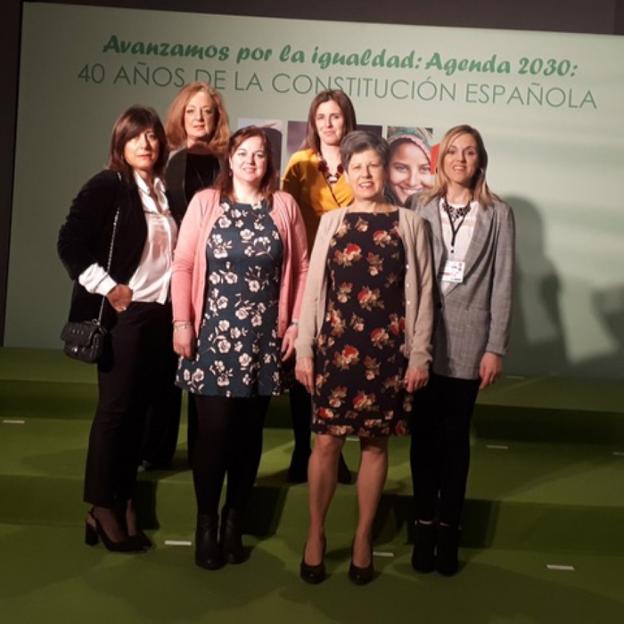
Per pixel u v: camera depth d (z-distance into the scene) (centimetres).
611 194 481
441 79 478
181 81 480
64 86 479
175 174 317
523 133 480
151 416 322
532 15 487
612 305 486
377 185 263
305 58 478
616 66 476
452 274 272
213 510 282
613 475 348
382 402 262
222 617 252
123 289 267
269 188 276
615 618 262
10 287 488
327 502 274
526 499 314
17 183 482
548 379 476
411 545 313
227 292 269
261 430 285
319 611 258
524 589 280
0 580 271
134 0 486
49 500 317
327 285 268
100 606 256
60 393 399
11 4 479
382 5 487
